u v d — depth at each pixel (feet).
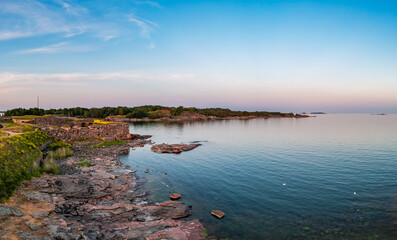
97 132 209.97
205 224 61.93
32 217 51.34
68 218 56.59
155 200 77.92
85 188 78.79
